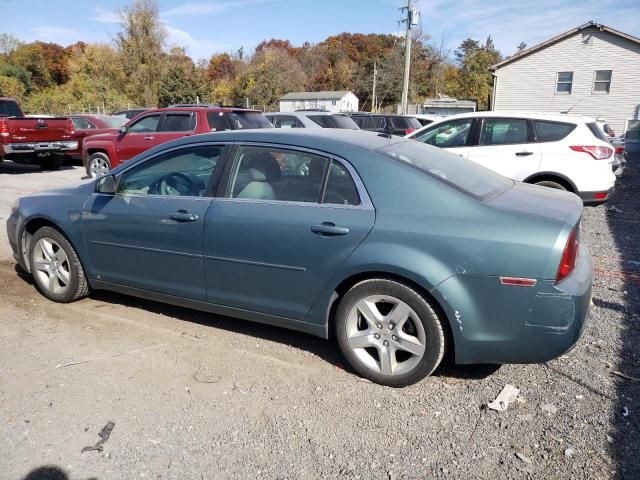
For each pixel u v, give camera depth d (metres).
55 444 2.80
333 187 3.44
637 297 4.91
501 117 8.49
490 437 2.88
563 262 2.94
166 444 2.82
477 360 3.16
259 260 3.60
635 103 27.55
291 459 2.71
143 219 4.05
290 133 3.78
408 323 3.29
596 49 27.81
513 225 3.02
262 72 64.94
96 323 4.29
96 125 15.87
